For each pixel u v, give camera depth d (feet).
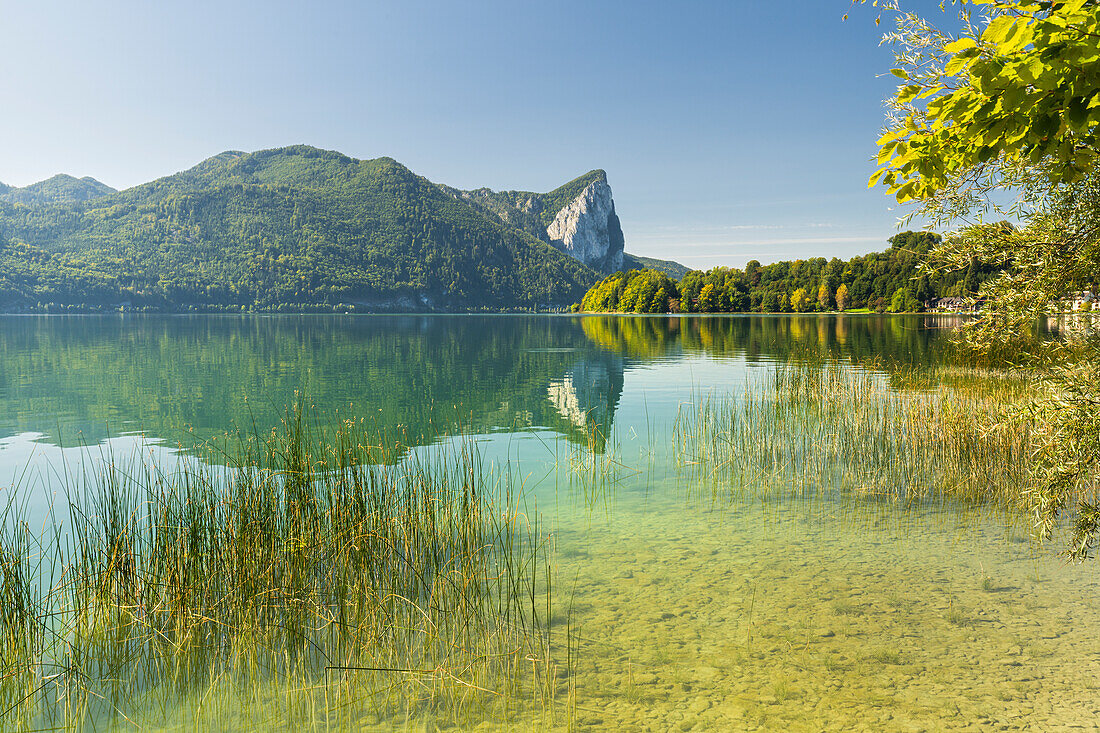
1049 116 8.56
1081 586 16.20
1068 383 12.79
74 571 15.56
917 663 12.85
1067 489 13.41
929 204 14.32
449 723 11.33
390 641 13.83
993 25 7.55
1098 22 7.09
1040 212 13.37
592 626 14.67
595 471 29.07
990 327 14.33
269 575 15.42
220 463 30.09
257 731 11.25
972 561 18.13
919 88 9.94
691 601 15.93
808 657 13.17
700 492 25.95
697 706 11.60
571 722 11.23
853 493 25.14
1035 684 12.01
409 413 46.42
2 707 11.91
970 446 26.53
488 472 29.07
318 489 22.07
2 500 24.13
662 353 98.07
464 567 17.17
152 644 13.89
